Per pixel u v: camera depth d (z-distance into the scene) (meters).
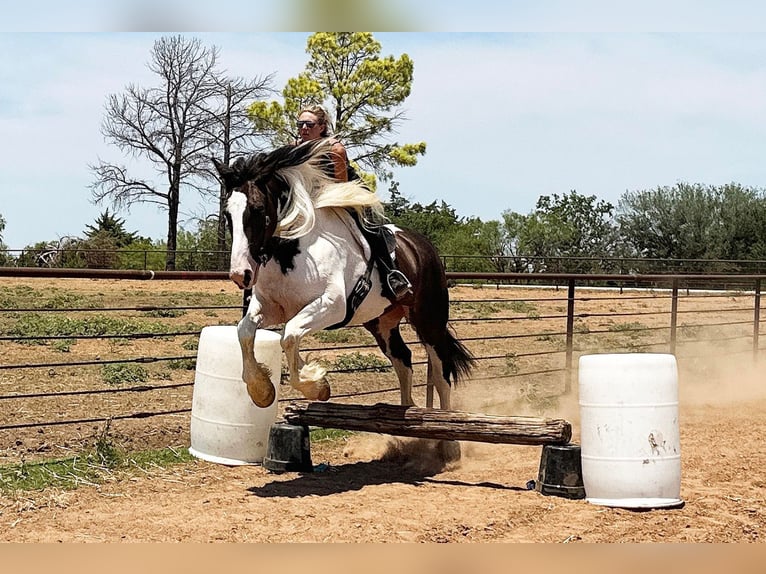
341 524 4.92
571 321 10.31
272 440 6.55
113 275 6.57
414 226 46.97
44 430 7.47
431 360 7.33
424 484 6.17
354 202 5.91
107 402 8.92
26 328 15.88
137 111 43.59
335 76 36.41
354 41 35.97
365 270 6.14
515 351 15.31
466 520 5.05
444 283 7.22
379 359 13.34
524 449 7.69
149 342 15.15
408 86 35.72
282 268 5.70
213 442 6.70
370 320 6.86
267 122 34.75
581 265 41.34
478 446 7.81
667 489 5.44
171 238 44.56
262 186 5.46
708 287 33.50
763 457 7.10
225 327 7.00
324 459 7.12
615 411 5.46
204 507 5.29
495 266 39.50
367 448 7.55
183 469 6.42
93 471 6.08
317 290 5.75
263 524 4.91
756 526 5.09
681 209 47.03
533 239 47.06
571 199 50.78
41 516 5.03
